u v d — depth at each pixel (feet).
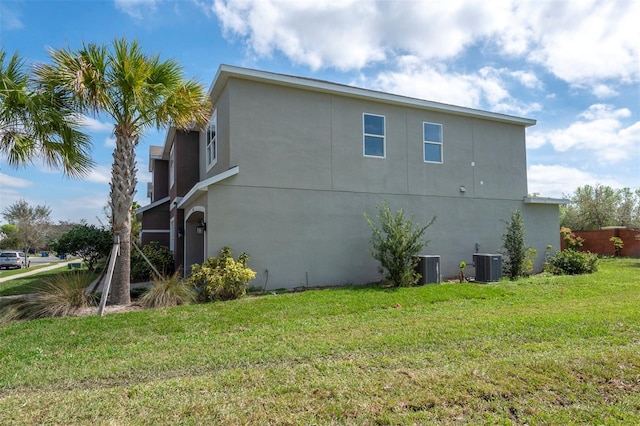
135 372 14.06
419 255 38.52
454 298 27.91
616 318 20.54
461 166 43.88
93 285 30.99
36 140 25.58
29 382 13.26
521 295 28.91
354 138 37.96
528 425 9.93
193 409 10.78
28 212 121.70
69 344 17.76
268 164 33.78
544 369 13.39
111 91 25.40
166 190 61.72
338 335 18.34
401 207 39.78
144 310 24.48
